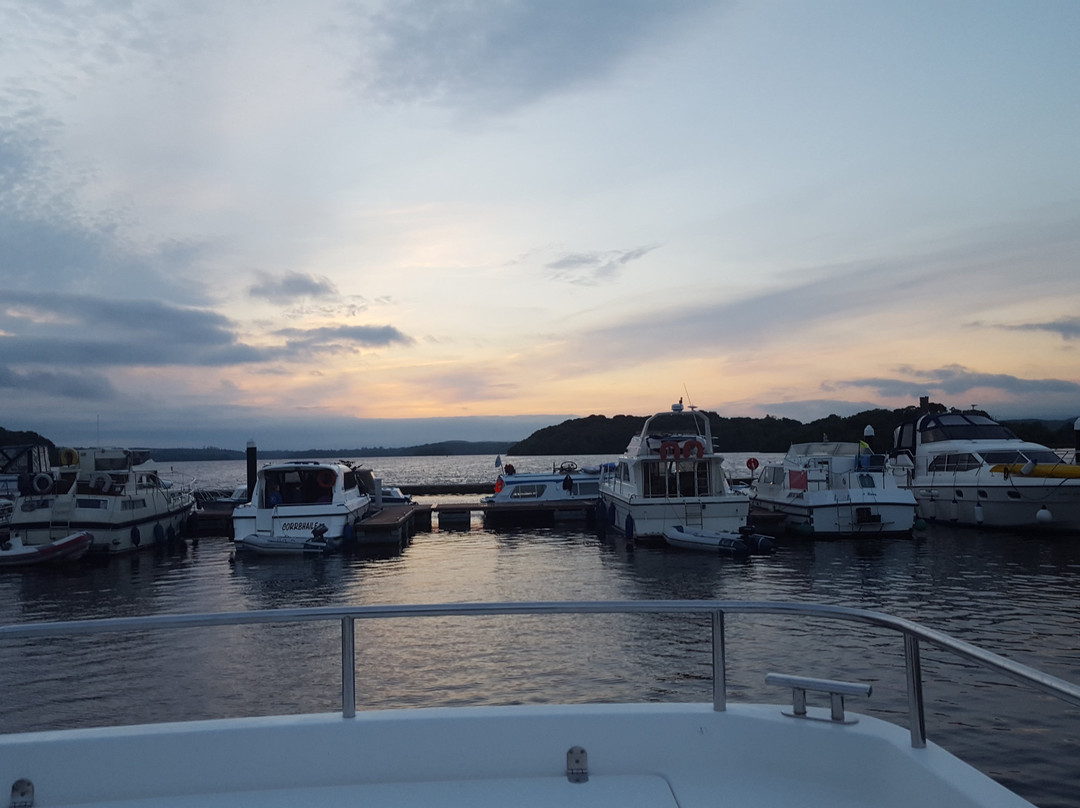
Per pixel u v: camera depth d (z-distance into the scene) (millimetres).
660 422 29734
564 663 11484
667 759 3781
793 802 3467
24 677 11258
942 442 32125
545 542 29953
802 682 3742
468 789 3645
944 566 21719
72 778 3604
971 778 3068
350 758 3730
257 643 12859
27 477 28234
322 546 26922
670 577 21188
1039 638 13398
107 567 25281
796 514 29562
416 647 12406
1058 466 26938
